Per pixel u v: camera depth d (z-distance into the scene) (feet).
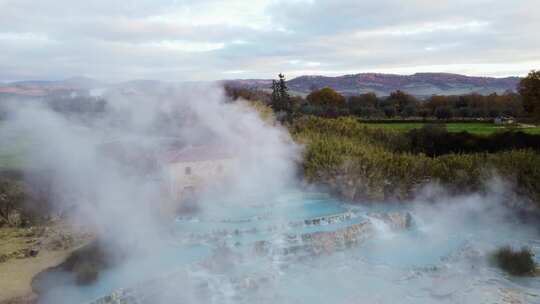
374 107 479.82
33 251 120.88
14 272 109.40
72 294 100.12
